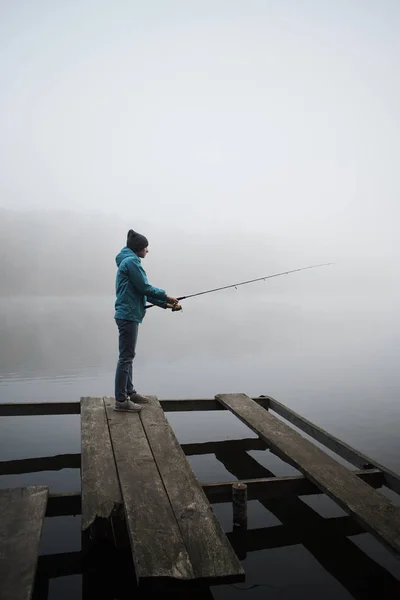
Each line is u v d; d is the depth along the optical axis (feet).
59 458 18.12
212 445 20.06
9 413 19.40
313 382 34.45
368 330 78.79
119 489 11.13
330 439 16.19
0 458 18.15
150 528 9.25
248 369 40.50
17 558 8.29
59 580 9.63
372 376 37.06
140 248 17.25
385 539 9.07
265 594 9.20
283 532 12.02
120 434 14.75
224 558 8.29
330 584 9.59
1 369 40.34
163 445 13.85
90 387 32.37
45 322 93.20
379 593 9.29
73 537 11.45
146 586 7.79
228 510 13.10
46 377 36.40
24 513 10.04
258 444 20.15
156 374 37.99
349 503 10.69
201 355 49.42
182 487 11.14
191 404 20.76
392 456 18.38
